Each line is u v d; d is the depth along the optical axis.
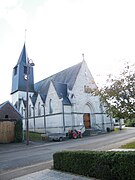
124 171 6.07
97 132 32.25
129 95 8.34
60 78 39.62
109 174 6.43
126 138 20.00
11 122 24.62
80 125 32.22
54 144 20.45
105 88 9.13
